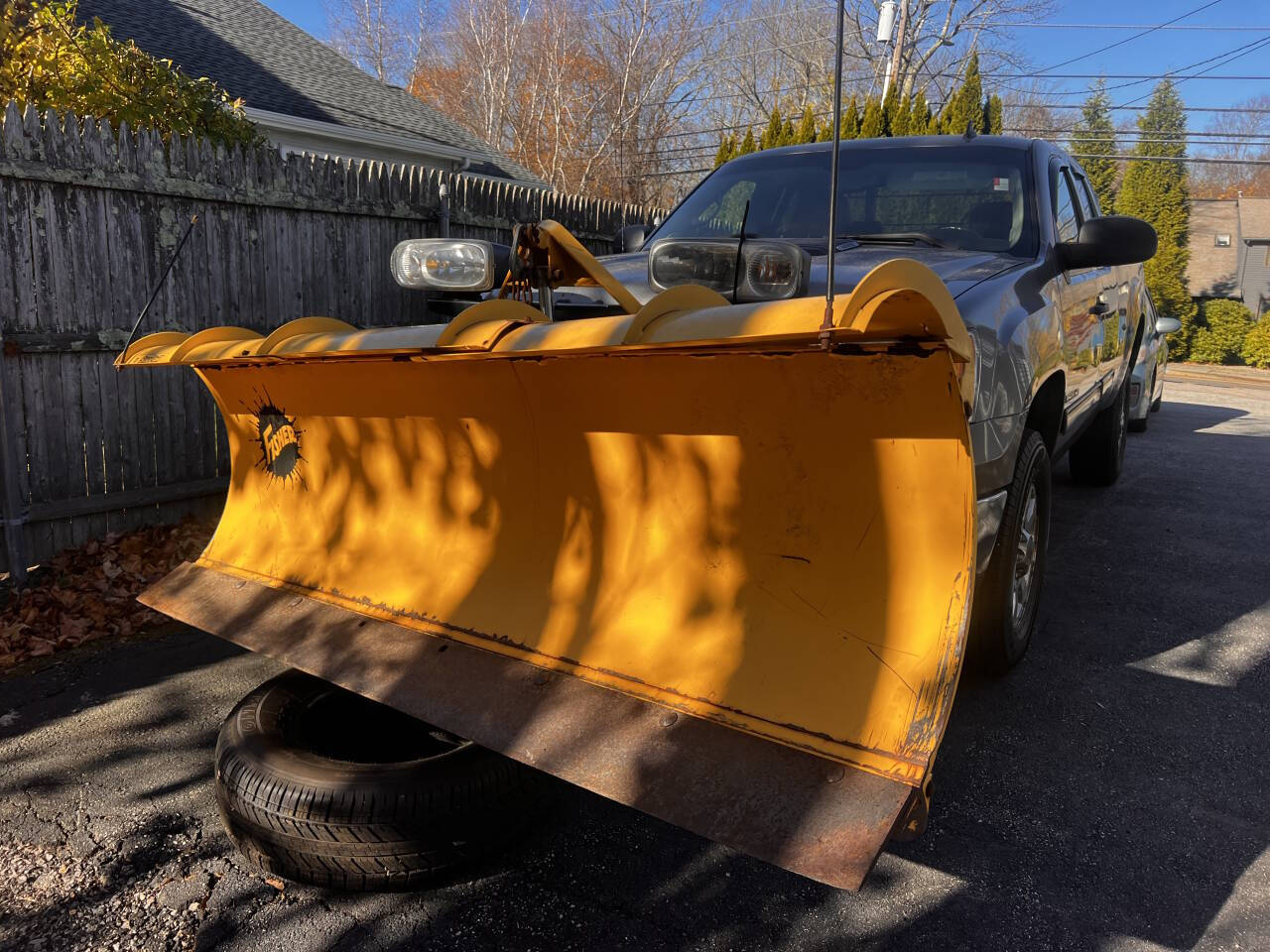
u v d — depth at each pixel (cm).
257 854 251
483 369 253
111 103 559
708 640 227
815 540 218
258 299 576
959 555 200
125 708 360
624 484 246
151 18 1419
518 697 238
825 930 231
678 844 269
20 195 461
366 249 645
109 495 514
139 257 513
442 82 3403
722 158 1708
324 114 1389
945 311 171
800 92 3431
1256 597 471
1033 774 300
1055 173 442
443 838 242
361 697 308
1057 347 353
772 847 182
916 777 186
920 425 197
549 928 233
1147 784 295
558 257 280
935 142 441
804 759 198
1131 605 457
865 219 405
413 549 294
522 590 264
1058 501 677
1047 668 380
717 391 218
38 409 480
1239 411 1378
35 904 244
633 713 221
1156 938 226
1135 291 624
